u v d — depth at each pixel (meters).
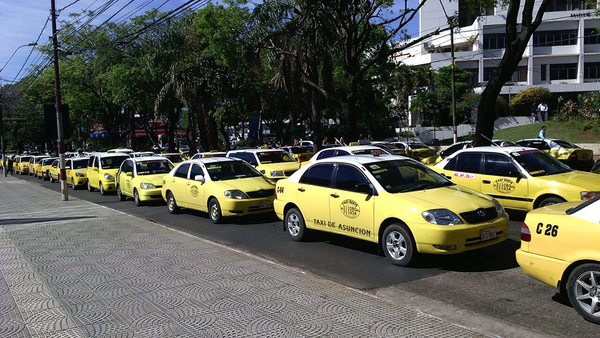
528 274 5.05
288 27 18.83
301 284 6.02
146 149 41.22
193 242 8.84
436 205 6.48
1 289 6.12
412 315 4.88
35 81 39.09
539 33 43.38
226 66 26.78
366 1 17.27
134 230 10.30
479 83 44.44
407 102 45.53
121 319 4.94
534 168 9.19
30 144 76.94
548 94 41.25
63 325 4.81
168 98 31.05
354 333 4.42
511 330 4.50
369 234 7.22
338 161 8.04
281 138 38.12
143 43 31.48
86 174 22.84
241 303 5.34
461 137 41.50
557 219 4.73
